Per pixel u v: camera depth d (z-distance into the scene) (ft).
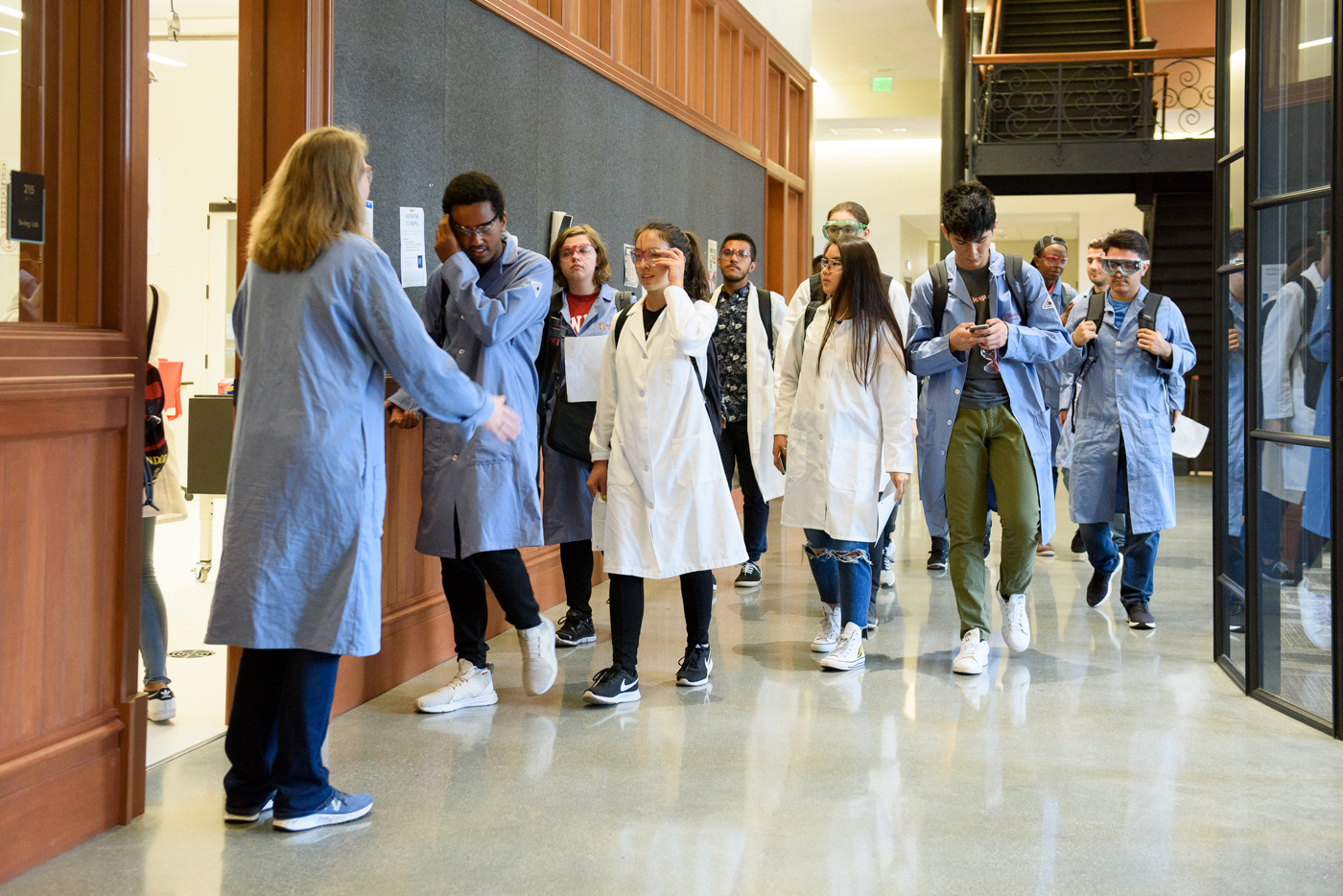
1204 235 38.55
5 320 7.63
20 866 7.61
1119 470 15.51
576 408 13.46
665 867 7.79
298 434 7.85
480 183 11.03
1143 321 15.05
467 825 8.54
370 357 8.16
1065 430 18.47
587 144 17.69
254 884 7.48
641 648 14.33
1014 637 13.39
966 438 12.97
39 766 7.74
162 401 11.21
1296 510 11.41
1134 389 15.24
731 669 13.33
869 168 56.90
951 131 38.63
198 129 31.40
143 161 8.62
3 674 7.49
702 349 11.87
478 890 7.42
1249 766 9.90
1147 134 35.17
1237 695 12.25
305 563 7.96
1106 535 16.12
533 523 11.28
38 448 7.73
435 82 13.29
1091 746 10.44
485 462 11.03
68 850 8.03
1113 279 15.16
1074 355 15.92
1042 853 8.03
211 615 8.01
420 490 12.82
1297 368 11.32
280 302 8.00
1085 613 16.60
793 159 31.58
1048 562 21.17
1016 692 12.32
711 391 12.23
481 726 11.07
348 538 8.01
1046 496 13.03
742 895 7.36
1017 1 42.19
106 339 8.23
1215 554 13.66
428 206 13.24
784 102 29.63
